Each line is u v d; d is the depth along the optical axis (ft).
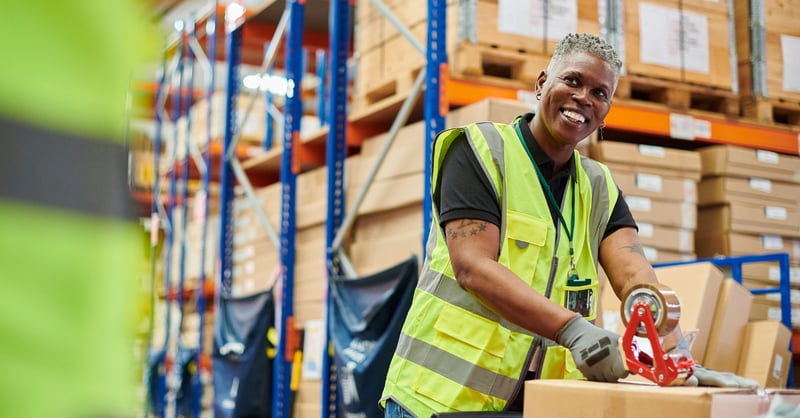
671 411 5.89
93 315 2.53
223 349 20.97
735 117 17.22
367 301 15.39
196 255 29.66
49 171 2.48
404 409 8.21
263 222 20.51
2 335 2.37
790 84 17.62
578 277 8.44
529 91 15.26
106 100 2.63
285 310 18.97
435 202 8.34
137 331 2.73
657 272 13.71
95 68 2.60
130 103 2.91
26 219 2.43
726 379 6.82
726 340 13.25
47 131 2.49
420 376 8.18
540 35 15.24
